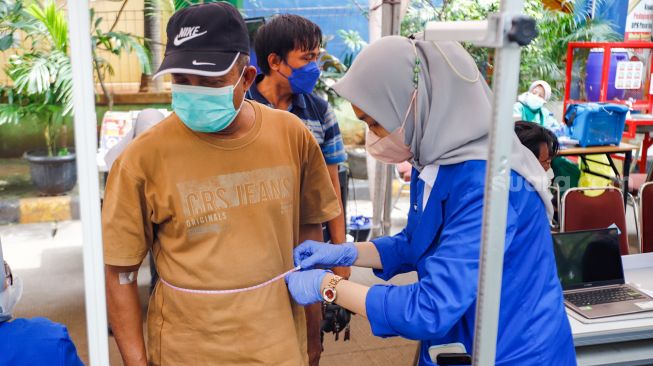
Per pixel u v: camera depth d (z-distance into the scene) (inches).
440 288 49.3
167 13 251.8
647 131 242.5
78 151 36.6
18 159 263.1
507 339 54.3
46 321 50.8
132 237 53.9
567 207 124.9
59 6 221.5
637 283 101.1
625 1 283.7
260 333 55.5
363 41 265.0
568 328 58.9
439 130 52.8
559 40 283.3
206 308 54.4
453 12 243.3
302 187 64.1
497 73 36.5
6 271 52.6
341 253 64.7
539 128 97.4
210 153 53.5
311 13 263.6
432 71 53.3
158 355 57.4
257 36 94.0
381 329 51.8
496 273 39.4
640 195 131.0
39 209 221.3
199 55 49.5
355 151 263.1
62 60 216.5
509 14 35.4
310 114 98.1
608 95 256.2
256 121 56.1
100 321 38.7
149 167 52.7
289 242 58.6
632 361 85.9
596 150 194.4
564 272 96.6
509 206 52.1
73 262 181.6
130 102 253.4
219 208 53.7
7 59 247.0
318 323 75.1
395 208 233.3
